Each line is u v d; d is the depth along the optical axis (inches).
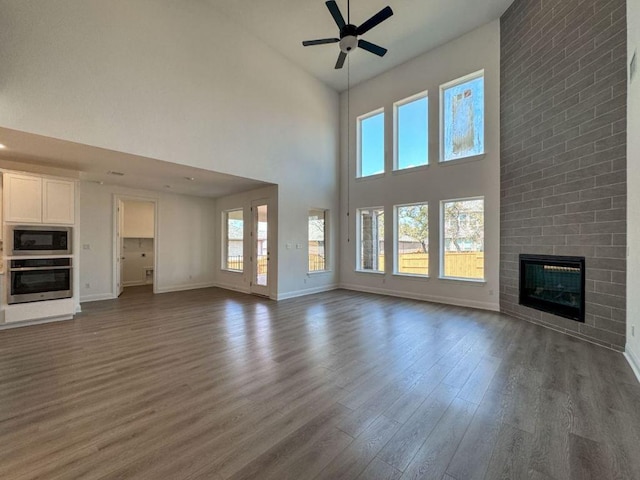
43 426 70.7
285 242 234.8
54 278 162.7
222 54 191.2
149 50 157.4
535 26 161.9
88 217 220.2
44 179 159.6
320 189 266.2
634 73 107.4
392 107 247.4
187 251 278.4
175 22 167.9
